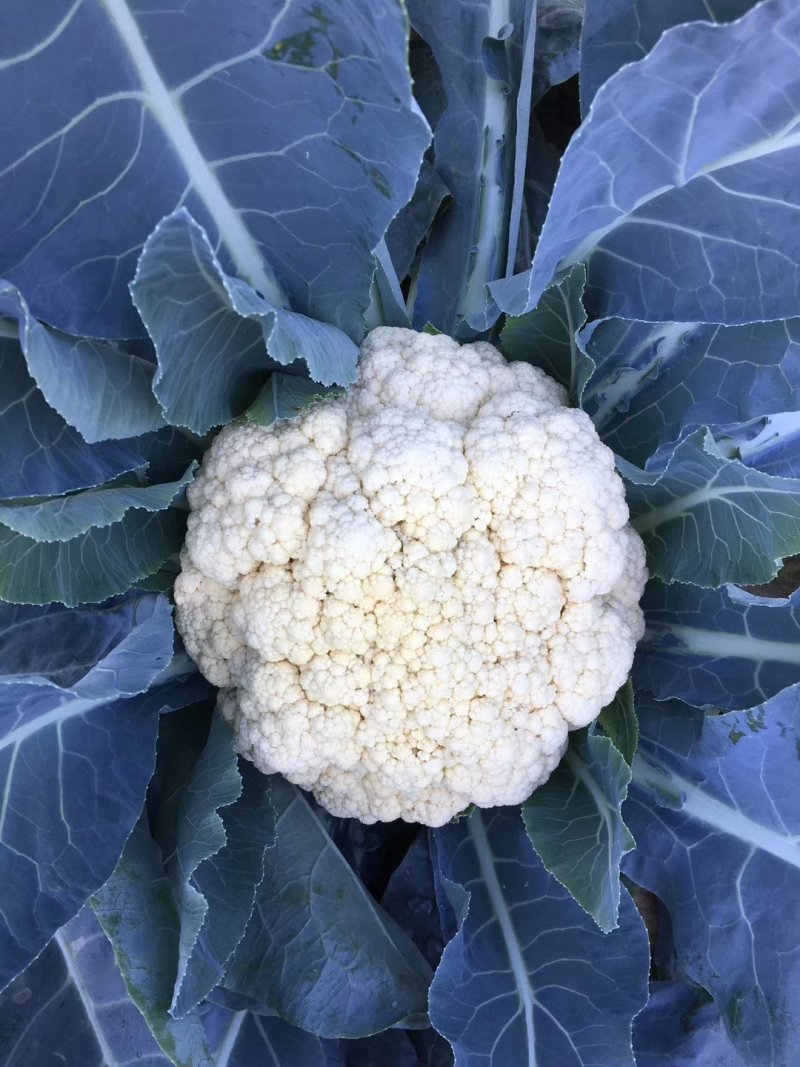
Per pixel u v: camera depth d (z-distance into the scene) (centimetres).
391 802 38
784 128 31
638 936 37
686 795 40
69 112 30
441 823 39
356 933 38
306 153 32
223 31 29
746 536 35
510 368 39
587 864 34
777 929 38
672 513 38
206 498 36
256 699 36
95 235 32
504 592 35
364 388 38
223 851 35
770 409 38
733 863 39
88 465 34
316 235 34
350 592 34
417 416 36
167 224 27
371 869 45
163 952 33
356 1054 42
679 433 40
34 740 32
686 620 40
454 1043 35
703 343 40
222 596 37
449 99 43
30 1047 37
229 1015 38
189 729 39
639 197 34
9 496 32
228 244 33
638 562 38
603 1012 36
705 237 35
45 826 32
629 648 38
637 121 30
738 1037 38
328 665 35
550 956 38
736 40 27
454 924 39
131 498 34
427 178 44
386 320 42
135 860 34
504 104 42
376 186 32
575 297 36
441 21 42
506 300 37
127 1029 38
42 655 39
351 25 28
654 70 28
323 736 36
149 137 31
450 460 34
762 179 33
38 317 32
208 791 34
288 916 38
